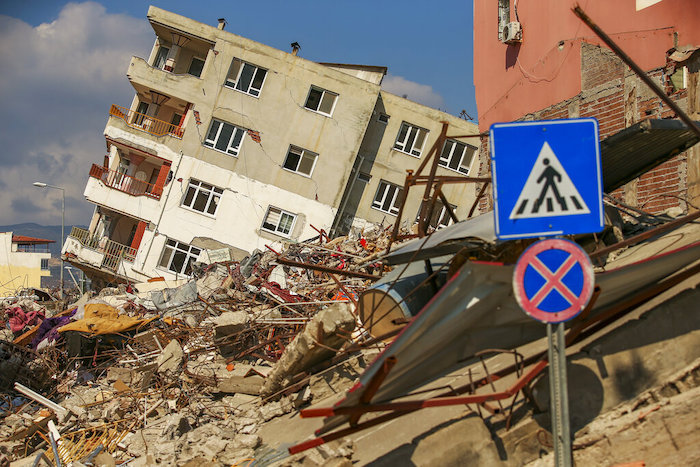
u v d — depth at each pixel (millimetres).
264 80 37062
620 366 5707
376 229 27609
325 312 8625
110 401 12359
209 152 36625
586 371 5797
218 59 36719
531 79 14938
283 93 37094
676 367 5555
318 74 37312
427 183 7754
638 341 5699
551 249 4855
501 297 5684
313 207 37219
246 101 36875
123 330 17062
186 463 8156
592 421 5695
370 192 39406
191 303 18281
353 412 5281
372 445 6375
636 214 10602
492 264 5422
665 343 5621
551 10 14094
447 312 5457
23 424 11922
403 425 6391
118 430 10891
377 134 39594
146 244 36062
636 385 5637
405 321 7762
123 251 36312
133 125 37438
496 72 17047
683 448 5109
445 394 5891
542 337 6461
